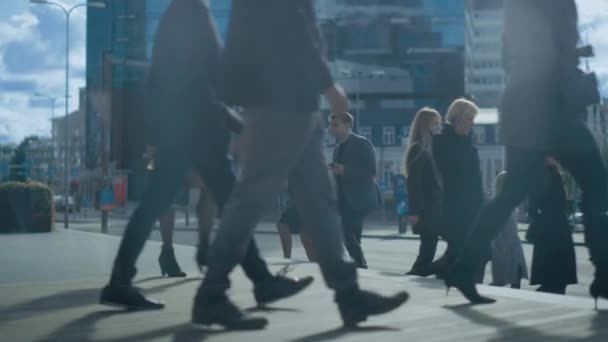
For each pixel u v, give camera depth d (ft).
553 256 24.07
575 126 14.65
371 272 21.62
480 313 14.40
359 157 28.09
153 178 15.47
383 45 232.94
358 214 28.09
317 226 12.93
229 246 12.32
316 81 12.21
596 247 14.79
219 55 15.67
